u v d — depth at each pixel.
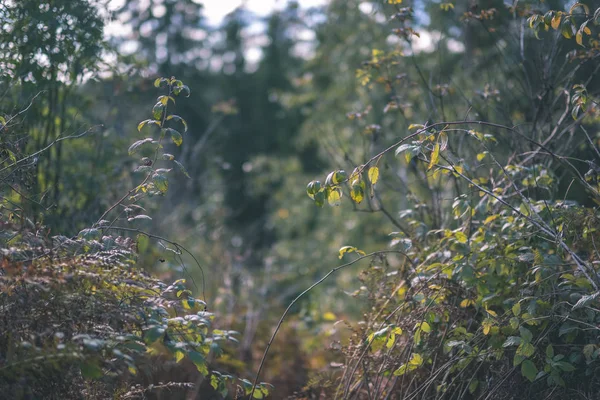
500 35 5.77
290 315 6.68
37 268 2.49
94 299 2.64
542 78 4.30
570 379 3.11
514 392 3.14
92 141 4.84
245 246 10.30
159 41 11.20
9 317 2.48
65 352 2.33
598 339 3.02
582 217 3.29
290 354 5.57
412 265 3.67
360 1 10.45
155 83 3.15
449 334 3.36
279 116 14.75
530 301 3.04
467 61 6.44
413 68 8.58
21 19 4.02
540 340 3.00
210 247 7.43
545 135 4.30
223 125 17.16
